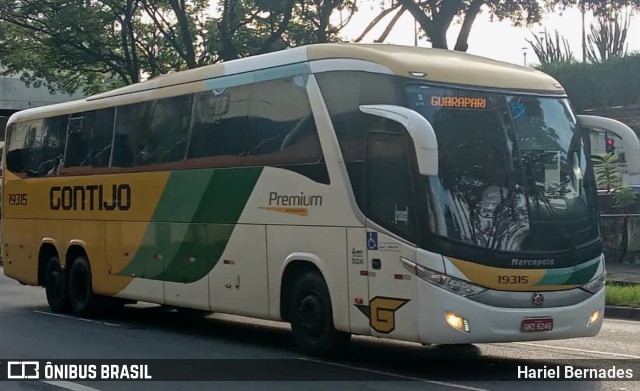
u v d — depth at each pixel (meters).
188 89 13.15
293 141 11.07
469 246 9.34
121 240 14.50
